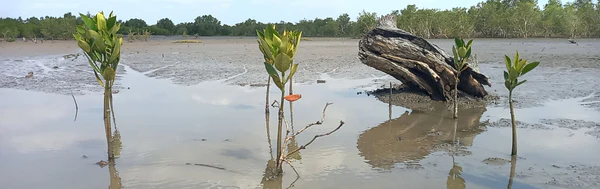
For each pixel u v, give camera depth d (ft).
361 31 253.85
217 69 70.28
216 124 32.32
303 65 75.56
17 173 22.34
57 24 231.09
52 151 26.03
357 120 33.22
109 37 22.75
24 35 237.45
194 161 23.85
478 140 27.17
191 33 363.35
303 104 39.75
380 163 23.09
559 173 21.13
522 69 22.90
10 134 29.91
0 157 24.91
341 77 58.75
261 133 29.71
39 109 38.27
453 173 21.43
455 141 27.07
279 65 20.34
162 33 356.59
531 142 26.37
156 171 22.39
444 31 226.17
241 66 74.84
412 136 28.40
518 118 32.78
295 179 20.99
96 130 30.96
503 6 265.95
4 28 228.63
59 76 62.08
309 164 23.11
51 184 20.85
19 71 69.31
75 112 36.96
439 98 39.88
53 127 31.83
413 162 23.18
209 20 388.37
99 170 22.66
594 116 32.78
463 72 38.45
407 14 241.14
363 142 27.17
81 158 24.68
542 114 33.96
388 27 41.50
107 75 22.77
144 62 85.81
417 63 39.17
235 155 24.89
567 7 225.76
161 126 31.86
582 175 20.77
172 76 61.67
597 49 106.11
